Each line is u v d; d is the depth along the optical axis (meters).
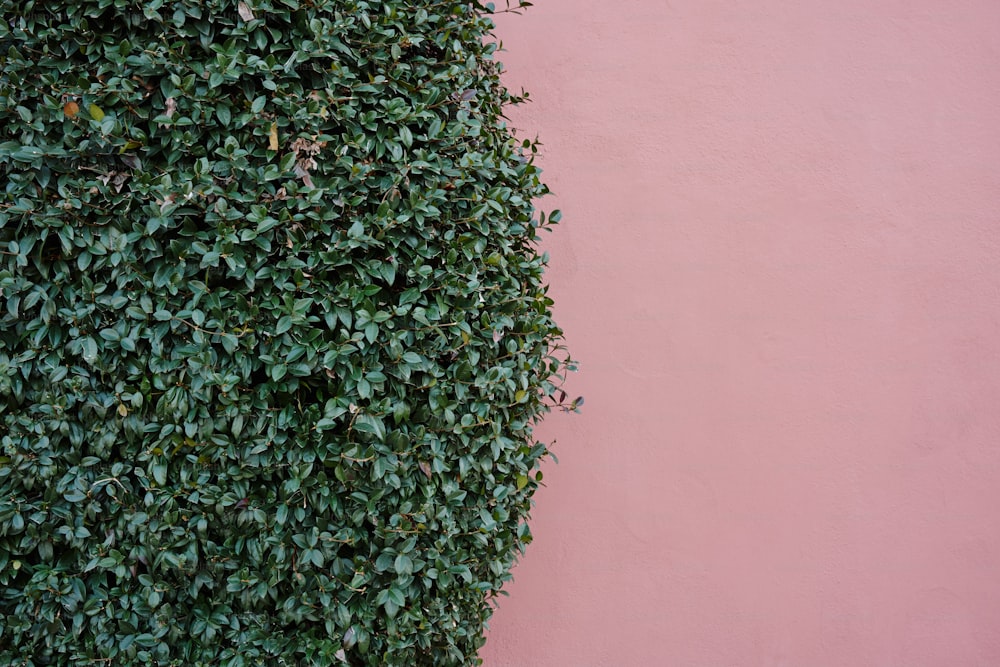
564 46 3.19
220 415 1.97
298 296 2.01
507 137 2.46
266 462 1.97
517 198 2.29
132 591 1.99
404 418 2.08
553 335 2.49
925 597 3.18
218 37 2.01
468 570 2.12
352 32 2.10
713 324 3.17
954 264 3.22
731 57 3.20
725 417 3.16
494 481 2.21
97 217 1.93
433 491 2.09
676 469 3.14
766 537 3.15
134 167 1.95
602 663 3.09
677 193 3.17
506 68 3.18
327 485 2.01
